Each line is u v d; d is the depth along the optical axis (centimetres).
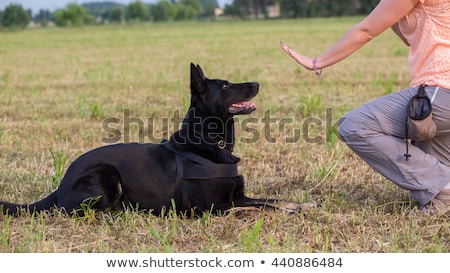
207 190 493
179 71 1725
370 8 7100
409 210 508
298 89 1257
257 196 567
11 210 504
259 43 2959
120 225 480
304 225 472
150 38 3853
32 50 2947
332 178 611
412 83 486
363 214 495
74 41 3762
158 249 433
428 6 466
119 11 9450
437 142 505
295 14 7562
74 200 488
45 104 1127
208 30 4916
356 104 1052
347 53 488
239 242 439
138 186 493
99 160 496
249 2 8862
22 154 727
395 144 487
